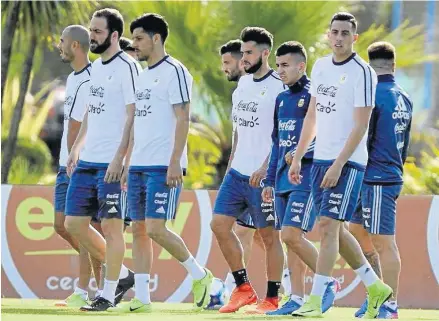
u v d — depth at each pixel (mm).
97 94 30141
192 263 30609
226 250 31453
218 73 61844
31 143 75250
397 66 65000
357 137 26828
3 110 66188
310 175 28984
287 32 60062
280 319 26609
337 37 27109
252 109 31203
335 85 27344
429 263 38406
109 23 29969
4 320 25953
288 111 29859
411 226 38594
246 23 60688
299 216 29078
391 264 29469
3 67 57125
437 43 74250
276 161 30469
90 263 33938
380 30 65188
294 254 30141
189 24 61188
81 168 30391
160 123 29250
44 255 39750
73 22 56312
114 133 30062
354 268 28250
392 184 29516
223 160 63406
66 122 33844
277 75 31266
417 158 67375
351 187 27062
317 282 27328
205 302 30984
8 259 39719
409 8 81062
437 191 61281
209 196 39656
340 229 27750
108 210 29922
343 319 27000
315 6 60156
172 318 27062
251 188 31172
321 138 27562
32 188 39969
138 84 29656
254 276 39125
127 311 29750
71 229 30734
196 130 62812
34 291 39625
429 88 78500
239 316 28375
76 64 33688
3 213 39844
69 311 30219
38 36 57156
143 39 29375
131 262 39031
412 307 38375
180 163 29109
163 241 29641
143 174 29406
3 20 56625
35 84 78312
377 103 29516
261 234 31344
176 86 29188
